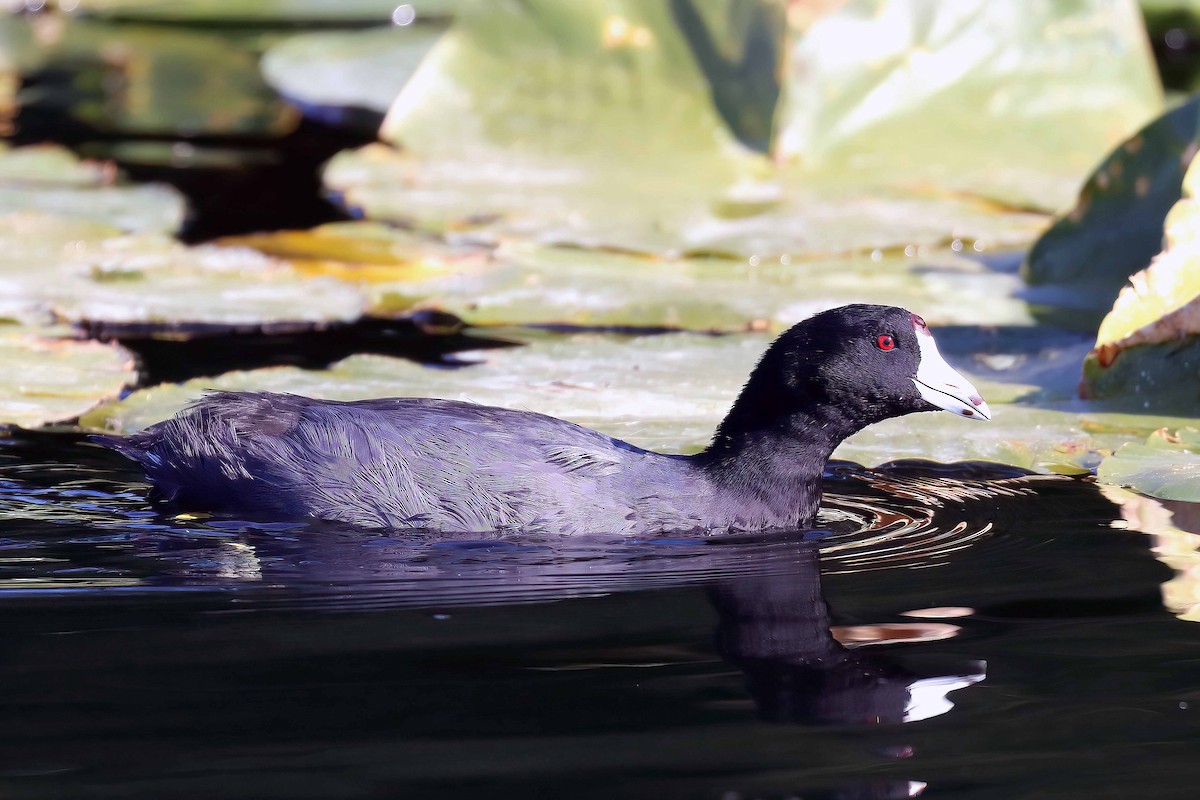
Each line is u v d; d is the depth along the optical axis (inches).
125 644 266.5
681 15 797.2
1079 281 579.8
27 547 324.5
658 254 631.2
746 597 300.8
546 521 343.6
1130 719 237.8
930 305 564.1
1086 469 400.2
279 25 1346.0
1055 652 268.2
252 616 283.3
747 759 221.9
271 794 207.6
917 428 430.6
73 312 517.3
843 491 393.1
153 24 1336.1
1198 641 272.8
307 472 351.9
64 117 930.7
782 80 776.9
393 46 1108.5
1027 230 671.8
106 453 401.7
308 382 454.3
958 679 255.6
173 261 593.0
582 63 804.6
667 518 349.7
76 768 215.2
